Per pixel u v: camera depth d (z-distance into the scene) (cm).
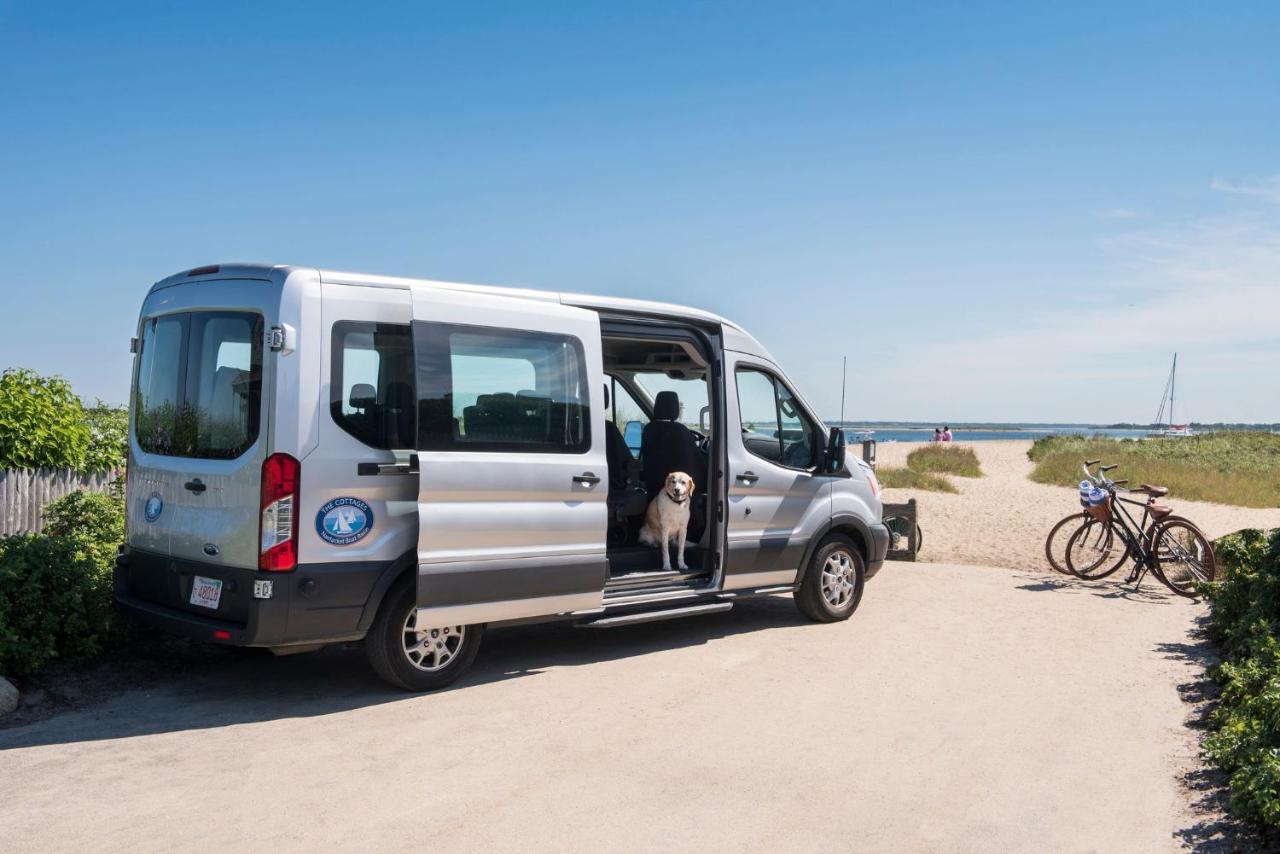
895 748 515
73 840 384
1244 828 414
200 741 507
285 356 540
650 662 693
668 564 764
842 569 847
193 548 572
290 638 541
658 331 733
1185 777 480
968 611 893
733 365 773
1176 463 3266
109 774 457
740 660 701
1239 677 568
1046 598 966
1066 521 1097
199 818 407
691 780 463
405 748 500
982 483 2698
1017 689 635
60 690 586
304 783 449
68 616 616
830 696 611
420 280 607
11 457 945
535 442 640
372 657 586
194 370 591
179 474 585
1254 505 2181
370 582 564
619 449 835
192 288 603
